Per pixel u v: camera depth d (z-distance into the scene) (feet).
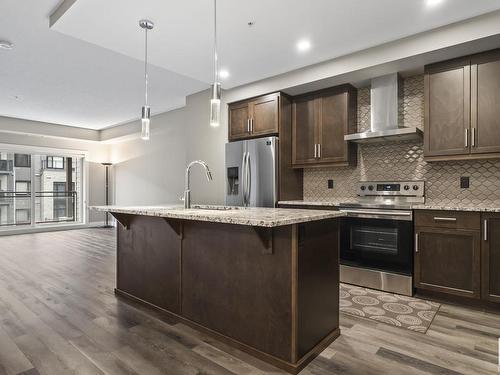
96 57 12.46
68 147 25.99
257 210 8.19
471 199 10.60
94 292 10.44
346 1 7.98
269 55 11.19
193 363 6.24
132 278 9.71
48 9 8.94
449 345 6.89
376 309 8.93
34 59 12.62
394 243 10.25
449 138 10.01
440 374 5.80
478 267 8.80
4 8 8.91
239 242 6.86
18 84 15.60
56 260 14.93
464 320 8.18
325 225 7.12
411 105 11.74
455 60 9.94
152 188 23.62
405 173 12.00
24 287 10.87
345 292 10.39
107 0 7.79
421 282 9.74
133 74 14.35
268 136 13.74
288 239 6.05
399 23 9.07
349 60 11.16
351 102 12.64
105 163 27.14
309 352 6.35
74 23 8.87
